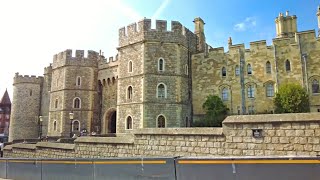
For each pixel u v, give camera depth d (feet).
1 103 307.37
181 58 103.96
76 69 135.23
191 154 41.34
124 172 31.07
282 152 33.78
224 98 106.32
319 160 21.75
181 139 42.83
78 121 131.75
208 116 100.78
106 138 53.62
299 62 96.32
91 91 136.56
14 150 79.82
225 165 25.36
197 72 110.93
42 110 172.24
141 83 97.35
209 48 120.88
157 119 95.61
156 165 29.01
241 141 36.99
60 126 130.31
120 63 106.63
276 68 99.25
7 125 304.30
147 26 100.73
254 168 24.08
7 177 44.62
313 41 95.45
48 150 66.13
